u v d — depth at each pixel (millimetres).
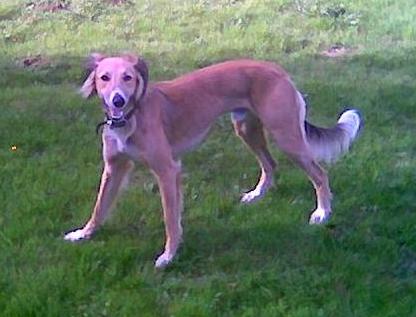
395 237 4797
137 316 4195
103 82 4395
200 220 4938
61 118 6316
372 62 7527
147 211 5020
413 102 6531
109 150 4629
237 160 5680
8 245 4699
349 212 5020
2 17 8883
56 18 8766
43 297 4281
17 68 7500
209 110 4754
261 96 4781
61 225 4895
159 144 4547
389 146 5836
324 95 6668
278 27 8312
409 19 8438
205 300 4281
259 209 5031
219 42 7996
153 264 4582
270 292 4352
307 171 4891
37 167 5492
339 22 8430
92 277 4445
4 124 6156
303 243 4723
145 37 8219
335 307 4230
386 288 4375
